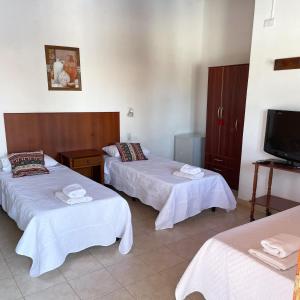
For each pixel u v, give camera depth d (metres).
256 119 3.68
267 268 1.51
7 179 3.21
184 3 4.91
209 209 3.76
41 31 3.76
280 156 3.34
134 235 3.01
